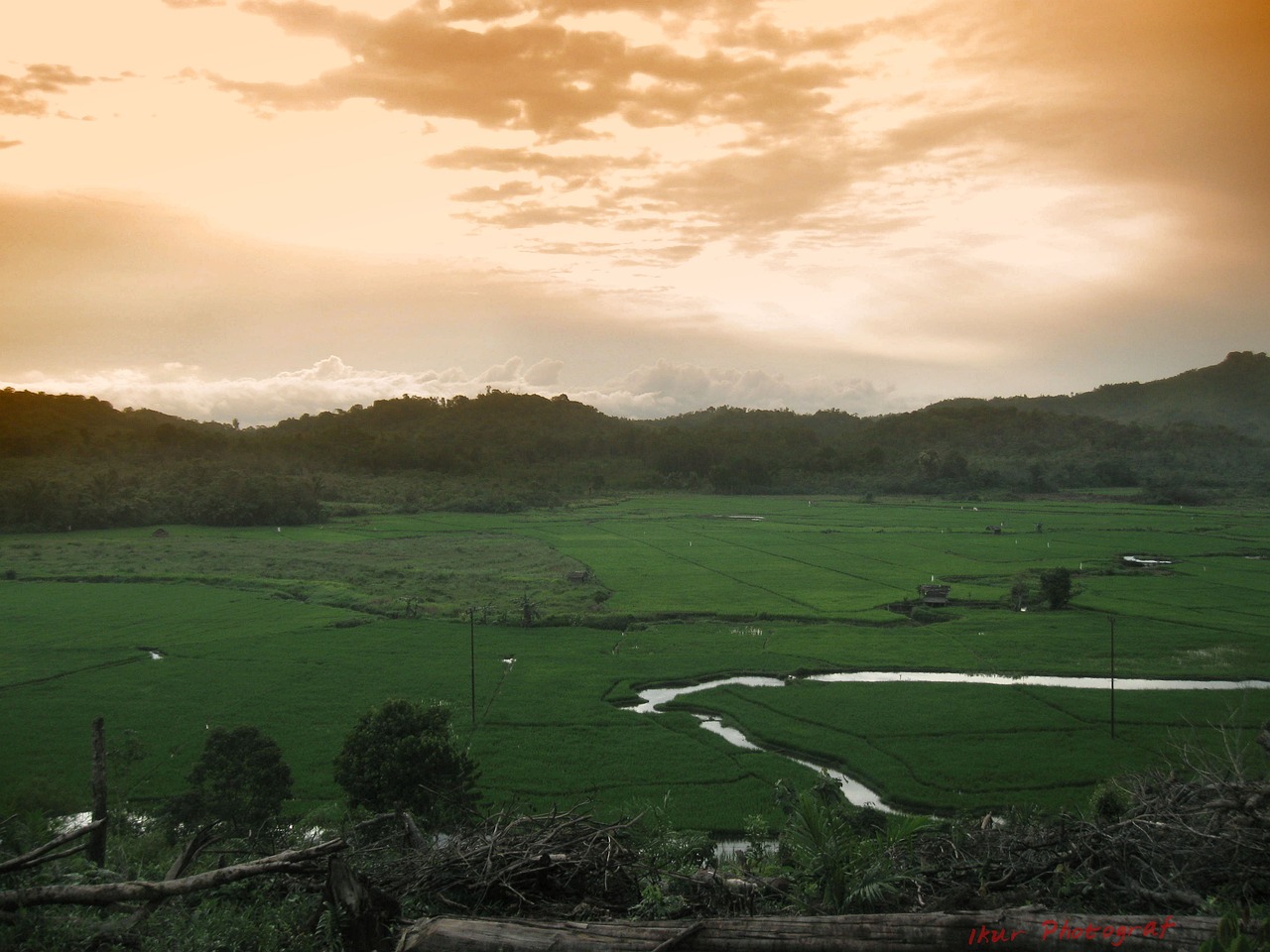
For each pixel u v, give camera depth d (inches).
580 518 6284.5
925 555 4279.0
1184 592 3292.3
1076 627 2709.2
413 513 6692.9
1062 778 1481.3
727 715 1868.8
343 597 3166.8
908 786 1457.9
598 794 1424.7
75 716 1833.2
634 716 1850.4
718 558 4224.9
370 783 1119.6
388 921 370.6
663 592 3331.7
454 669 2220.7
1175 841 408.8
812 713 1851.6
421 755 1117.1
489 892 401.7
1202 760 492.1
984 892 396.2
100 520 5418.3
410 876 408.8
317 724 1787.6
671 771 1533.0
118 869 538.6
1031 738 1690.5
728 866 499.8
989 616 2901.1
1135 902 381.7
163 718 1822.1
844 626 2775.6
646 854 457.1
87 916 397.1
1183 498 7140.8
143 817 1234.6
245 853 493.7
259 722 1796.3
